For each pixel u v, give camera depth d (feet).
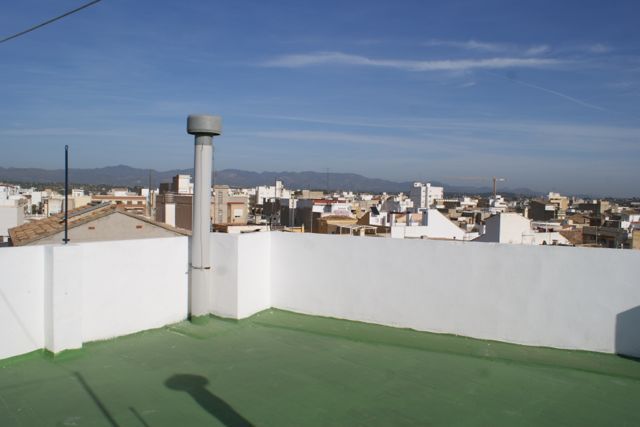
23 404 15.55
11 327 18.40
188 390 16.96
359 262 25.00
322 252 25.98
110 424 14.44
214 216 102.47
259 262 26.61
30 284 18.89
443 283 23.09
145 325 23.26
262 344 22.02
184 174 139.03
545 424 15.02
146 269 23.24
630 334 19.84
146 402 15.94
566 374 18.71
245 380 17.97
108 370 18.53
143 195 201.26
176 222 88.58
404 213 118.01
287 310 27.04
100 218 45.32
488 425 14.89
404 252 23.91
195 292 24.66
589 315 20.48
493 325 22.12
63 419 14.66
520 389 17.48
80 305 19.83
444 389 17.42
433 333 23.31
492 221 71.82
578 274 20.61
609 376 18.47
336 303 25.63
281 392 16.97
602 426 14.96
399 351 21.17
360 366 19.52
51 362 18.93
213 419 14.88
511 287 21.75
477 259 22.38
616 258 19.99
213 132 24.25
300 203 140.77
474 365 19.62
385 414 15.48
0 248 18.19
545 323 21.17
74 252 19.47
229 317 25.26
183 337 22.75
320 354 20.80
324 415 15.31
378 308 24.59
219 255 25.54
